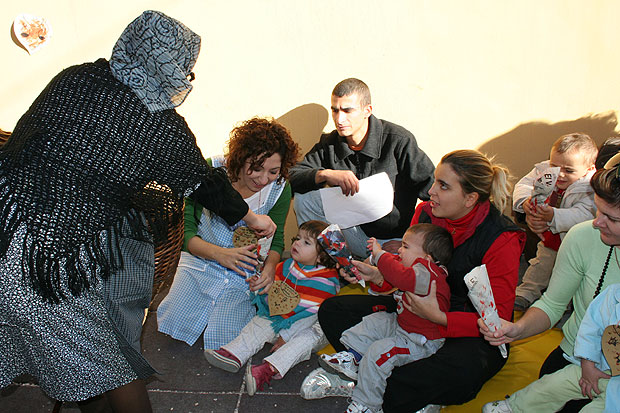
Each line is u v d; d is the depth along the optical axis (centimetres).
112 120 167
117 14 322
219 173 198
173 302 281
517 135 337
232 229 276
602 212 175
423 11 314
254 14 319
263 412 237
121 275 183
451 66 325
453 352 220
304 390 236
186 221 272
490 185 225
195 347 281
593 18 313
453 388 216
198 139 348
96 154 164
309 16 318
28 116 169
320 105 336
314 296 274
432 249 232
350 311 256
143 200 176
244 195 270
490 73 325
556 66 323
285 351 252
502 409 222
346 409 235
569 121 334
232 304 274
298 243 279
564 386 203
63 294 164
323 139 322
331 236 260
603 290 190
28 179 159
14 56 327
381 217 308
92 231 164
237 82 333
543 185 265
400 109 335
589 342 188
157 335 289
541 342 276
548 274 294
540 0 310
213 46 326
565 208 277
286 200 283
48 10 320
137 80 169
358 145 308
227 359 254
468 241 232
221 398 245
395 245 308
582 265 201
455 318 221
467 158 224
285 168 255
